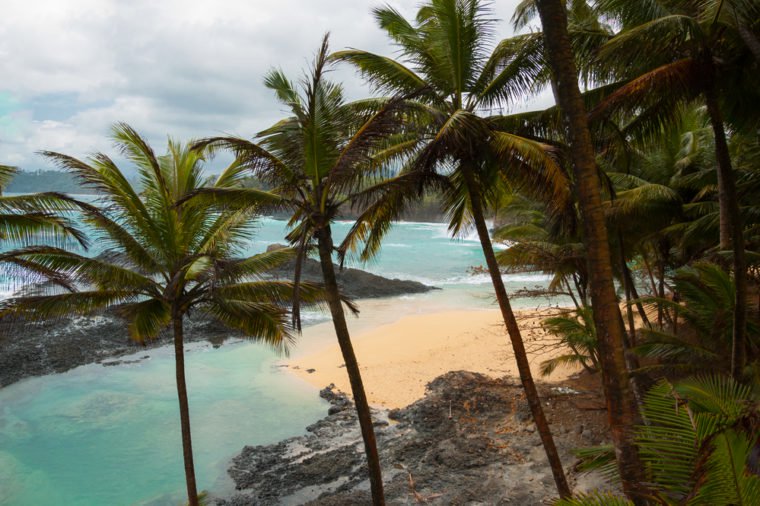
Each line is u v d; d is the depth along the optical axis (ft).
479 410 50.70
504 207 54.60
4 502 40.27
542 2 18.13
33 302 31.37
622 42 25.98
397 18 30.01
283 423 53.67
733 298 32.27
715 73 27.58
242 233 33.68
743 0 23.84
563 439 41.98
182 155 35.19
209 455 47.11
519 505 33.83
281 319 36.78
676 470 12.38
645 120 33.68
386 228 33.45
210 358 75.25
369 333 86.17
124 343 80.53
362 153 25.79
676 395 13.48
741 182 40.75
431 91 29.53
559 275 49.26
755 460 12.28
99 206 30.83
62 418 55.31
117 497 40.78
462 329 84.89
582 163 17.63
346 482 40.42
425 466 41.04
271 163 26.68
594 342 40.55
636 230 49.70
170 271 34.12
